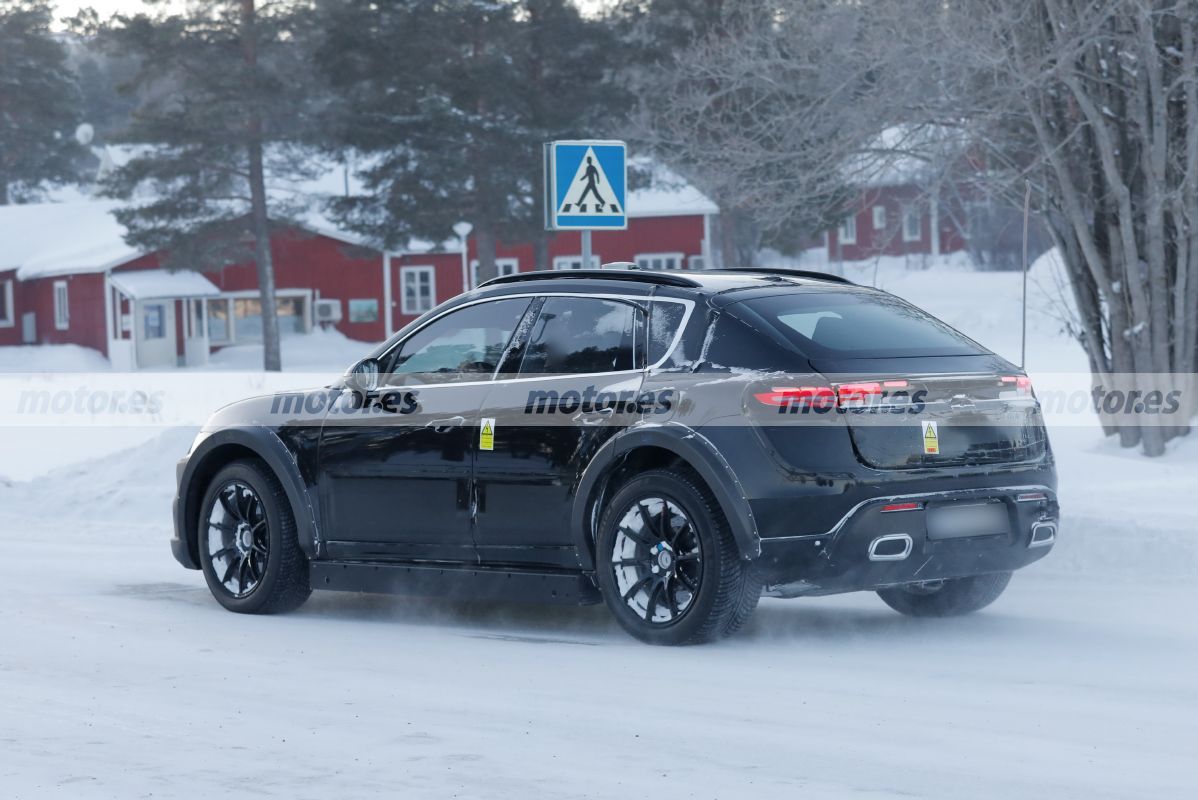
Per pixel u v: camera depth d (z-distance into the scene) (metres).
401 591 9.15
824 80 21.31
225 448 9.98
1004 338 44.19
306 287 65.06
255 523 9.80
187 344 61.78
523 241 54.09
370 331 65.94
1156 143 16.89
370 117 52.16
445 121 50.56
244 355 62.78
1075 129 17.38
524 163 51.78
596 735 6.40
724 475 7.84
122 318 62.38
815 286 8.80
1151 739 6.26
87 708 6.98
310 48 55.81
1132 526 10.88
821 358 7.96
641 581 8.25
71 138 106.69
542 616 9.62
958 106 19.03
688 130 26.06
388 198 53.69
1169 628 8.78
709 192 24.17
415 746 6.24
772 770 5.82
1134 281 17.06
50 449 23.45
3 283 67.44
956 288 63.03
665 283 8.56
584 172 13.39
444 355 9.16
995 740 6.25
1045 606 9.55
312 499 9.48
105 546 13.20
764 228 22.81
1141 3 16.48
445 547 8.96
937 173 19.98
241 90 55.25
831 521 7.78
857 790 5.54
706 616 8.00
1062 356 37.94
